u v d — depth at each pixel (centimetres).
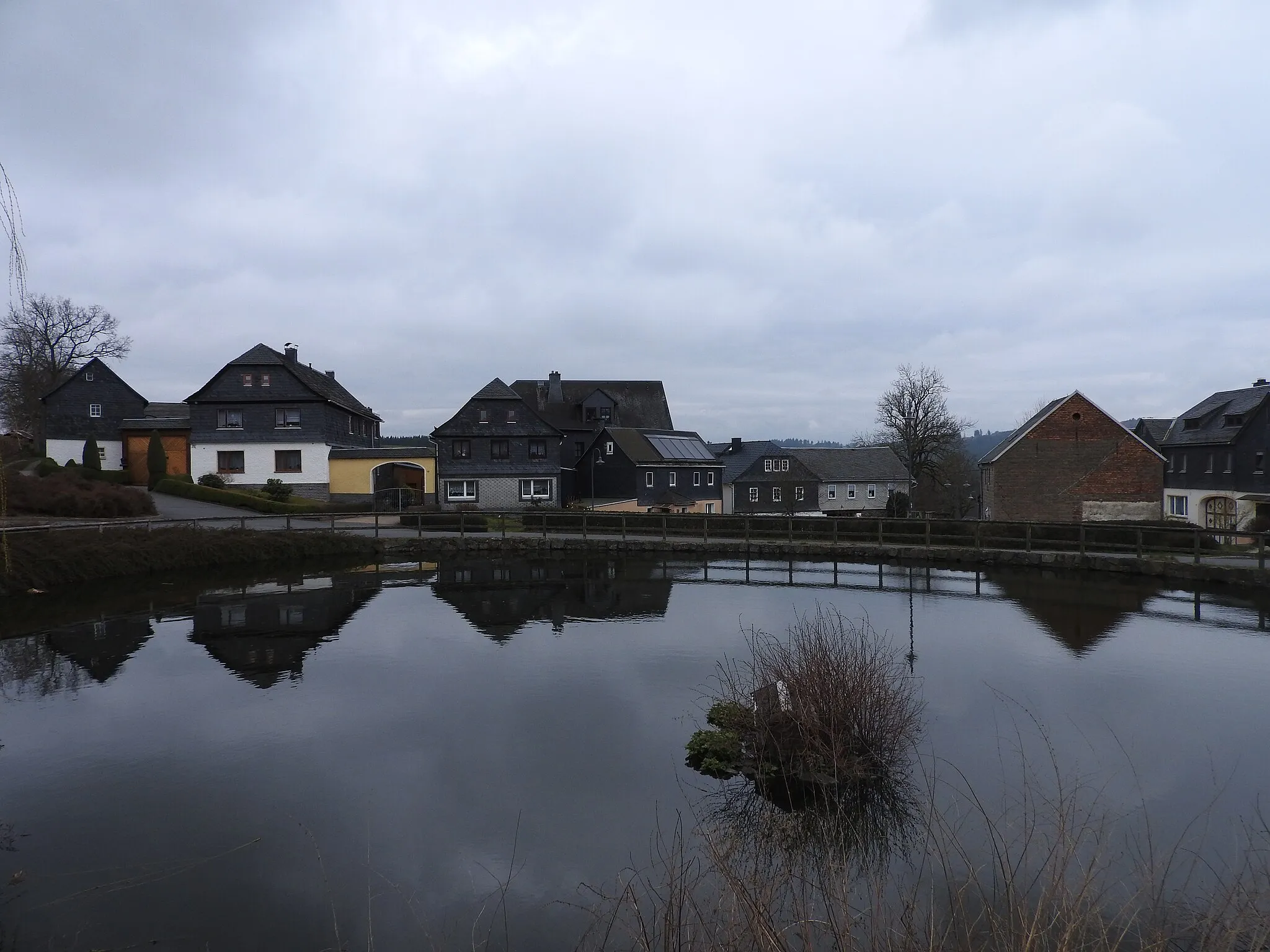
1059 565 2358
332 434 4197
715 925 550
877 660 1146
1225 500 3953
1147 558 2250
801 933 580
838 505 5806
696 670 1312
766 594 2009
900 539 2764
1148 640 1462
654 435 5150
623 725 1066
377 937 626
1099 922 532
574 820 805
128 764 960
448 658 1415
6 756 986
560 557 2789
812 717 869
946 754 928
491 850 751
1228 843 711
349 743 1018
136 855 752
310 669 1351
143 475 4141
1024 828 675
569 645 1491
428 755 975
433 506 3909
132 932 636
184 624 1712
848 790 838
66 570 2170
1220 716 1045
